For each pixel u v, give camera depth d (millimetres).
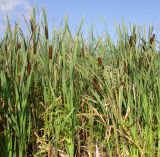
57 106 2768
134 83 2951
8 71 2535
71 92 2699
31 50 2707
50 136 2824
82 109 3006
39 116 2852
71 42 2906
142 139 2924
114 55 3127
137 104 3014
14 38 2623
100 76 2975
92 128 2863
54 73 2807
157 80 3008
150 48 3064
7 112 2504
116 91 2922
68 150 2797
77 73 2973
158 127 2965
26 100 2516
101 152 2955
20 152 2469
